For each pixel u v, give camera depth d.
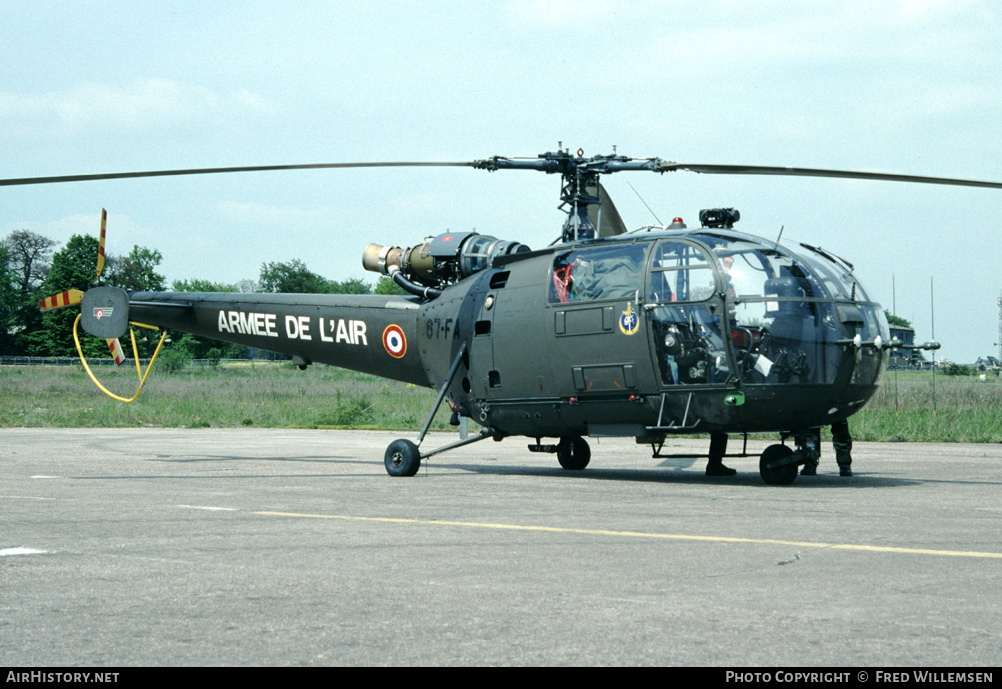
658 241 11.85
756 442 21.39
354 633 4.75
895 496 10.39
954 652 4.35
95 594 5.64
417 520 8.62
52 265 126.75
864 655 4.31
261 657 4.37
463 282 14.17
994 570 6.18
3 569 6.39
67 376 72.00
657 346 11.62
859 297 11.74
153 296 17.59
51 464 15.50
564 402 12.60
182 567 6.44
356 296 15.63
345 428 28.31
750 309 11.11
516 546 7.19
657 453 12.73
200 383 52.31
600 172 12.91
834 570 6.20
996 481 12.23
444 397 14.35
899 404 25.95
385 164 12.55
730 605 5.25
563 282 12.56
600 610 5.16
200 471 14.24
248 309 16.58
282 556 6.84
